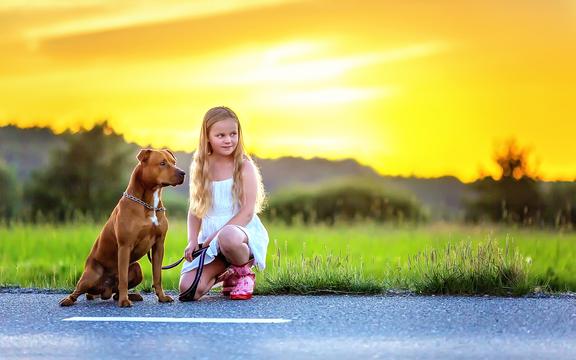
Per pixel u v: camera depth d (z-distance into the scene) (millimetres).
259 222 7379
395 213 31781
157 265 7070
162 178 6781
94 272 6984
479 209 32125
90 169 30125
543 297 7238
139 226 6797
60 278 8883
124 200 6859
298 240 15570
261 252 7125
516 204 31344
